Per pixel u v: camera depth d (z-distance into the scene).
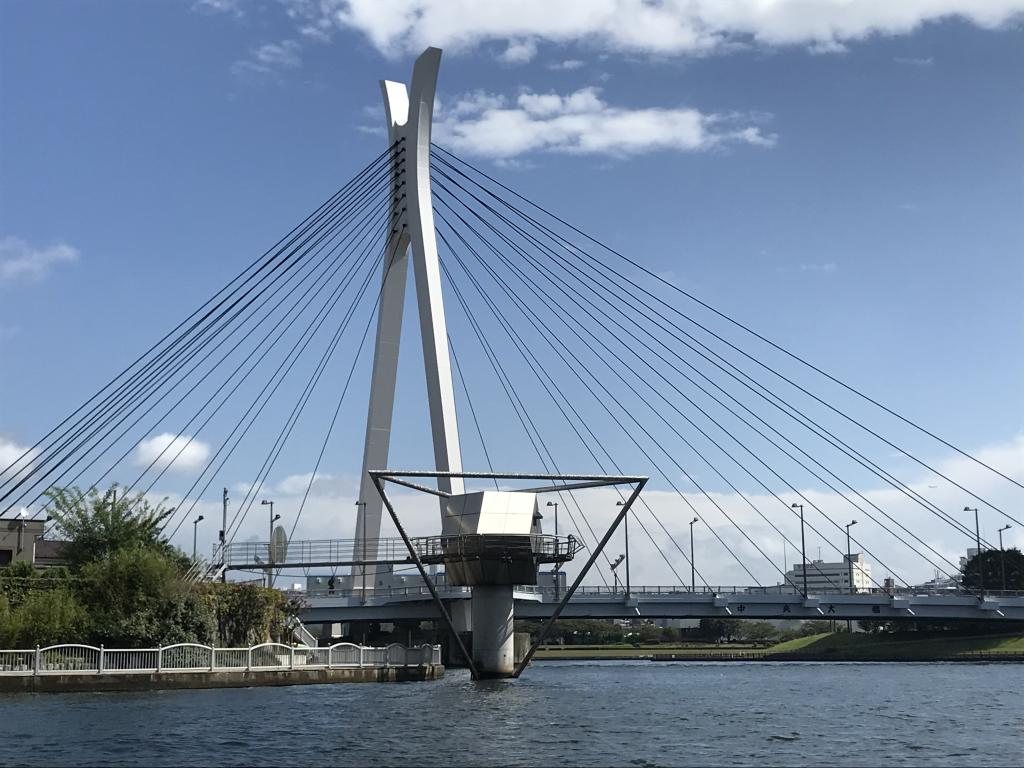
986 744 39.09
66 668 58.03
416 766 33.28
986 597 124.94
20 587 66.19
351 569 118.31
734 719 48.03
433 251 87.38
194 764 33.31
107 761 33.59
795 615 123.50
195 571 83.31
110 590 65.69
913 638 156.38
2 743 37.16
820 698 62.00
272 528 110.88
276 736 39.84
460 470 81.38
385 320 102.38
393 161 97.56
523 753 36.16
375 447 103.06
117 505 80.50
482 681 73.56
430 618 118.00
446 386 82.88
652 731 42.72
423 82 90.88
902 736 41.62
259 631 72.81
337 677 69.00
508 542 72.56
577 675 96.00
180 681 60.59
